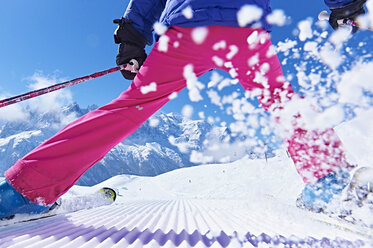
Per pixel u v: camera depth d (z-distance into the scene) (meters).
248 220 1.40
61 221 1.35
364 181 0.87
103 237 0.97
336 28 1.25
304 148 1.06
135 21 1.49
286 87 1.16
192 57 1.18
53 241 0.92
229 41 1.13
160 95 1.21
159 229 1.18
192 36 1.14
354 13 1.18
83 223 1.32
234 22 1.10
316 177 1.07
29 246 0.85
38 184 1.08
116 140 1.16
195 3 1.12
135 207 2.94
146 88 1.14
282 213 1.17
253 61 1.15
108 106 1.16
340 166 1.02
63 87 1.41
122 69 1.54
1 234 1.01
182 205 3.90
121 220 1.49
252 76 1.20
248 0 1.11
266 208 1.18
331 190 1.00
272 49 1.15
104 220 1.45
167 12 1.21
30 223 1.21
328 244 0.79
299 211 1.15
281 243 0.84
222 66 1.26
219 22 1.10
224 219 1.62
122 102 1.17
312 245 0.79
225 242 0.91
